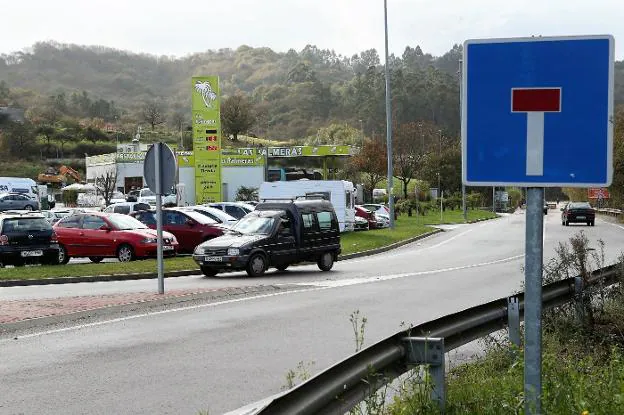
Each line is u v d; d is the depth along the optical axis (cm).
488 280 1911
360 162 8662
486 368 745
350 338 1064
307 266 2470
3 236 2247
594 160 403
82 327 1156
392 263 2572
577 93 405
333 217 2330
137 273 2095
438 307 1388
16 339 1055
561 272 1005
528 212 412
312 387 416
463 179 421
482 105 419
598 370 706
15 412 688
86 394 754
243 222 2209
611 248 2975
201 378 823
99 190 6931
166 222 2852
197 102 4841
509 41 415
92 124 15800
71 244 2556
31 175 11869
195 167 4859
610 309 926
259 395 750
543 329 851
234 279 2033
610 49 400
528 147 412
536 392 404
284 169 8325
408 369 538
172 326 1167
